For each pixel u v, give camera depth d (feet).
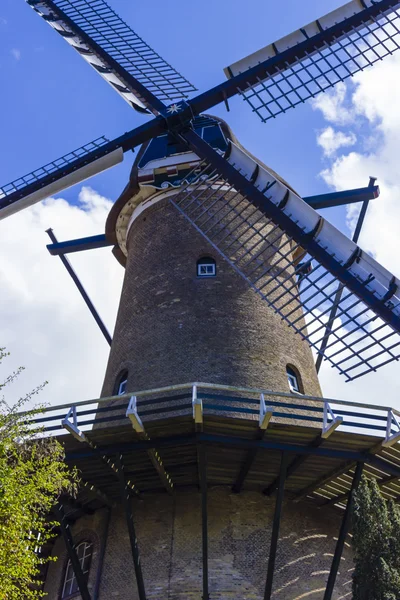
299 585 51.19
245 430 47.09
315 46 68.18
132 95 73.97
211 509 53.21
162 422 46.42
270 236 65.05
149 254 66.49
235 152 63.46
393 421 48.57
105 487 53.78
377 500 44.34
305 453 48.14
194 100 67.87
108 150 66.74
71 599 53.52
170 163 68.95
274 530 46.98
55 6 83.05
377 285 51.62
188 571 50.52
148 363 57.88
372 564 41.45
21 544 36.04
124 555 52.90
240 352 57.26
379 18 69.46
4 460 36.73
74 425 46.73
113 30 79.87
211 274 63.10
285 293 57.31
